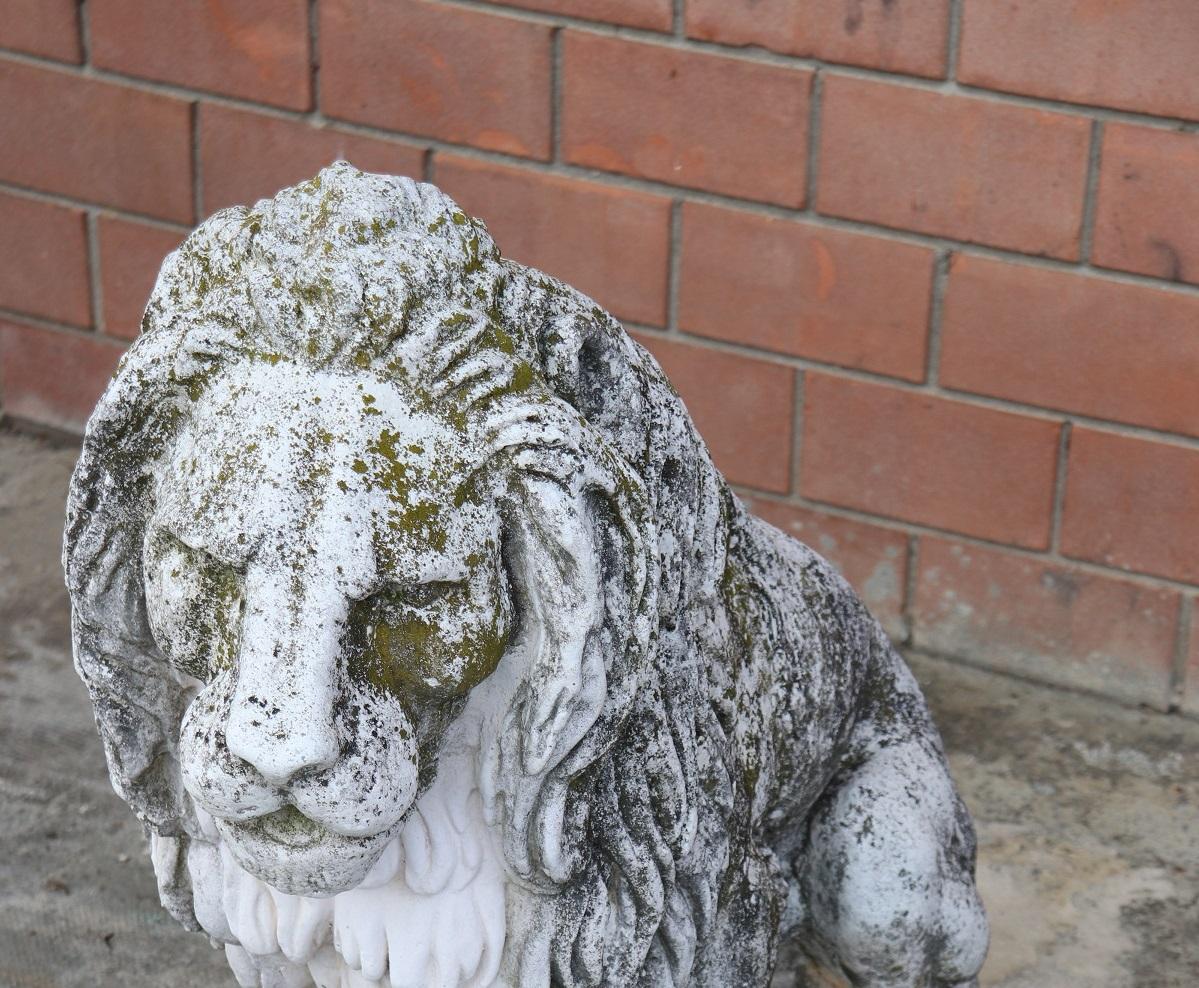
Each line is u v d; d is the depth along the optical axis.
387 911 1.26
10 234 3.21
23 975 2.21
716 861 1.35
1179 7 2.32
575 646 1.14
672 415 1.26
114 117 3.03
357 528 1.07
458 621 1.10
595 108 2.69
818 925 1.62
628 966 1.31
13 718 2.64
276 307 1.09
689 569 1.29
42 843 2.41
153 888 2.34
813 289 2.67
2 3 3.01
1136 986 2.21
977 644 2.81
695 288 2.74
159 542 1.13
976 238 2.55
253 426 1.09
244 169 2.99
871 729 1.67
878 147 2.55
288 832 1.12
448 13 2.72
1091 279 2.52
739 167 2.64
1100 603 2.70
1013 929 2.30
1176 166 2.41
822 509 2.82
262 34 2.86
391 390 1.09
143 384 1.13
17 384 3.35
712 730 1.34
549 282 1.21
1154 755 2.62
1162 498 2.60
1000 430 2.65
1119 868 2.41
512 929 1.28
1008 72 2.44
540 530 1.12
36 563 3.00
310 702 1.06
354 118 2.87
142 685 1.27
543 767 1.18
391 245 1.10
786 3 2.52
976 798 2.54
